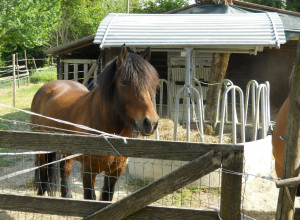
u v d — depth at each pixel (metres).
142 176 5.06
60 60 11.49
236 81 13.13
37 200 2.42
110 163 3.11
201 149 2.09
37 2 16.77
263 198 4.45
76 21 25.80
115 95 2.97
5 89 16.25
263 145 5.16
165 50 6.43
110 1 32.94
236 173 2.04
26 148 2.39
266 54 12.65
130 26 6.11
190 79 5.95
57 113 3.77
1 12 15.92
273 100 12.86
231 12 8.42
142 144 2.19
